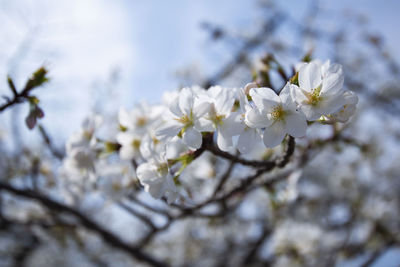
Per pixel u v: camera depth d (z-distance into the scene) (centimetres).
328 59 173
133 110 240
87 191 304
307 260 541
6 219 403
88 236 697
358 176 765
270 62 206
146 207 294
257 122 157
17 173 400
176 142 200
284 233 491
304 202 559
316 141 301
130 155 233
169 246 834
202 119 170
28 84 199
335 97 152
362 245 629
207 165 321
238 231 756
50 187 375
